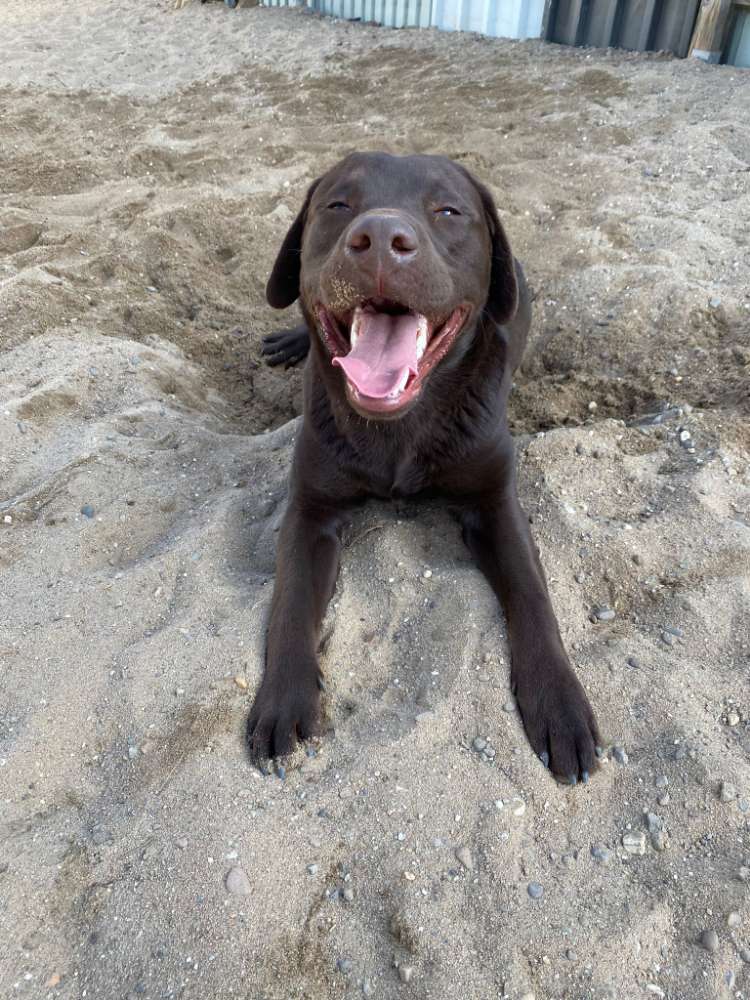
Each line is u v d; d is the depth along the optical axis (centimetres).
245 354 95
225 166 134
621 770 48
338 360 50
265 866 43
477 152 129
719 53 157
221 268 108
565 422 79
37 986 39
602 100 146
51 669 53
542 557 61
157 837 44
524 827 45
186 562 61
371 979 40
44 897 42
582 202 114
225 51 205
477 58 180
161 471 72
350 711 51
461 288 55
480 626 55
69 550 63
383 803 46
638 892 42
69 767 48
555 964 40
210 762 48
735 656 53
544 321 93
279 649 53
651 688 51
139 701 51
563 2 178
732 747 48
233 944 40
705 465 67
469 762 48
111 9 259
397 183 56
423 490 64
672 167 120
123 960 40
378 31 210
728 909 41
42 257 104
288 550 60
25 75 192
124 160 136
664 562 60
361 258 46
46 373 83
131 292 100
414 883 42
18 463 72
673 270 94
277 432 78
